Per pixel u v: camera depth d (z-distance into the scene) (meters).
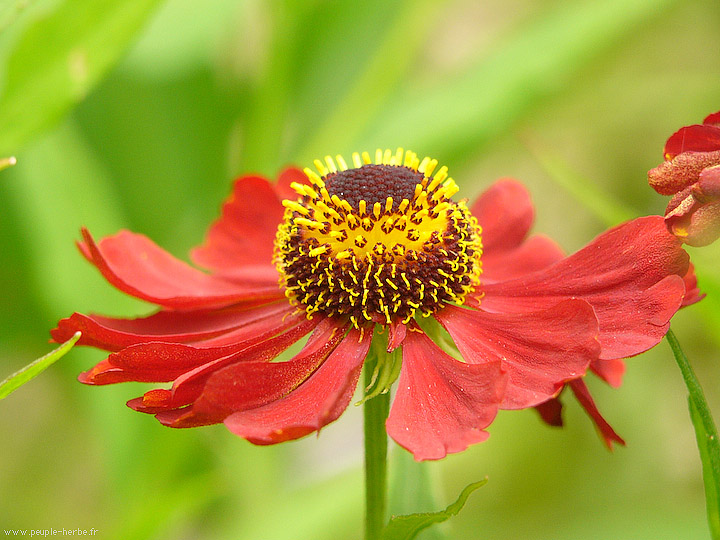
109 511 0.23
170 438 0.22
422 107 0.25
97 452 0.23
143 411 0.15
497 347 0.16
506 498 0.25
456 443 0.14
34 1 0.16
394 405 0.15
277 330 0.16
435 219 0.17
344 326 0.16
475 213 0.19
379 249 0.16
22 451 0.26
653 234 0.16
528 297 0.16
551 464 0.25
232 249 0.18
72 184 0.23
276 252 0.17
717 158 0.15
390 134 0.24
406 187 0.17
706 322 0.18
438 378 0.15
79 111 0.26
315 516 0.21
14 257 0.24
